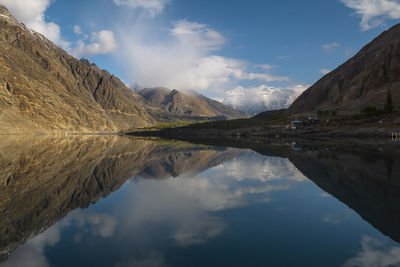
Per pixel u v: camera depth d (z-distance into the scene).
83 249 8.17
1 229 9.88
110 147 57.03
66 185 17.73
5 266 7.04
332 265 7.21
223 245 8.53
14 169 24.42
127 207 12.74
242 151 44.19
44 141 79.31
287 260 7.50
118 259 7.50
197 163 29.56
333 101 195.00
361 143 60.03
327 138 87.44
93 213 11.82
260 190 16.39
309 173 22.09
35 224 10.37
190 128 194.12
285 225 10.34
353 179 19.31
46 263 7.25
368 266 7.12
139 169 25.20
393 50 165.38
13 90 172.38
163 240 8.89
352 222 10.65
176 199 14.30
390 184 17.55
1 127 143.62
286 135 111.56
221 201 13.88
